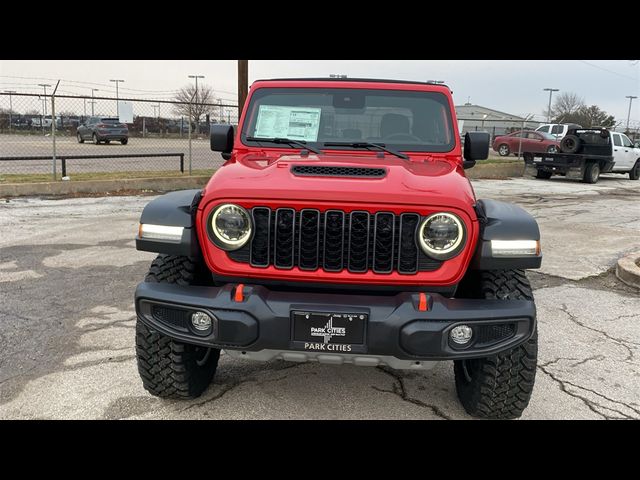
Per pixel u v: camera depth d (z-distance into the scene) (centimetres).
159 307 304
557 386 390
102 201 1203
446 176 322
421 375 407
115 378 385
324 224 288
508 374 311
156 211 315
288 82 418
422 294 285
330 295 290
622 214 1244
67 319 493
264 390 378
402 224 287
